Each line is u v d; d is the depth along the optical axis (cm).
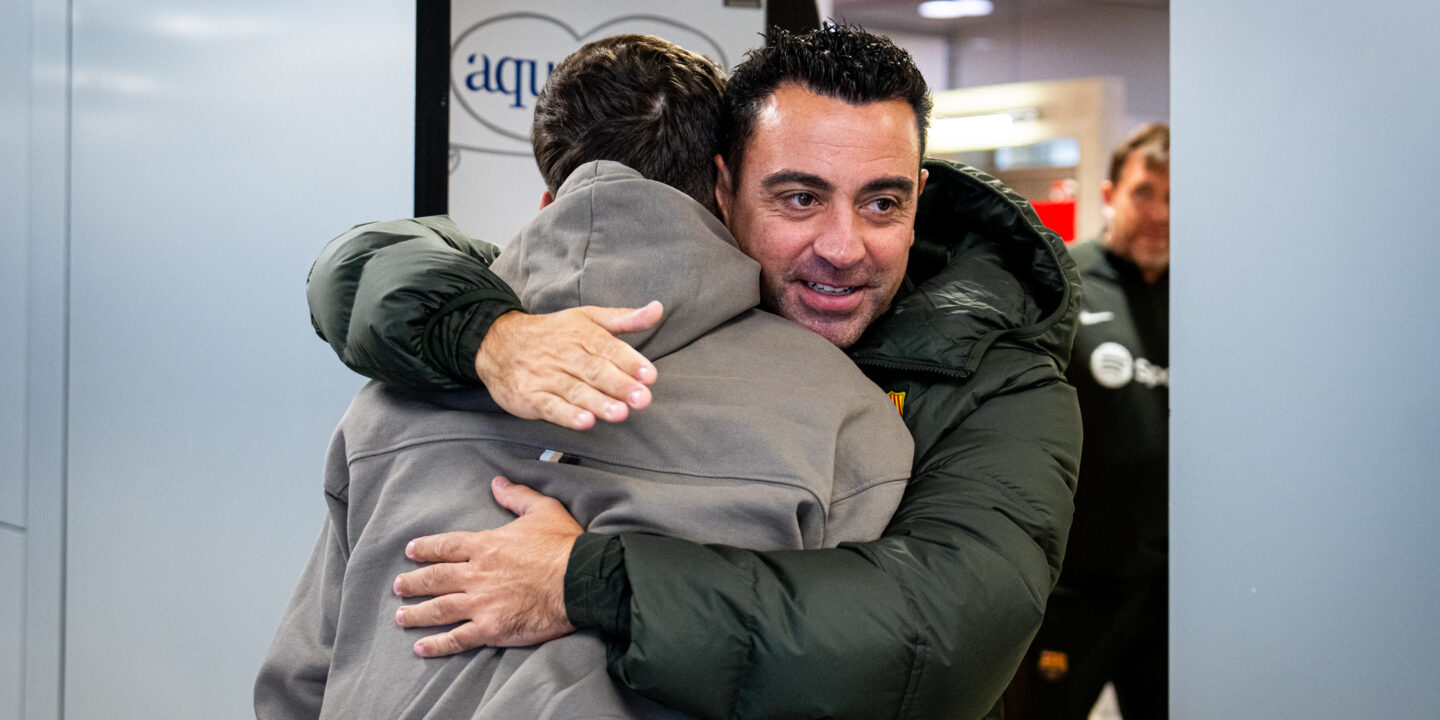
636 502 107
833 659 101
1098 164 222
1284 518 141
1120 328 220
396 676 109
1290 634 141
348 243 121
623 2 220
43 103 285
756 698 101
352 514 119
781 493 107
